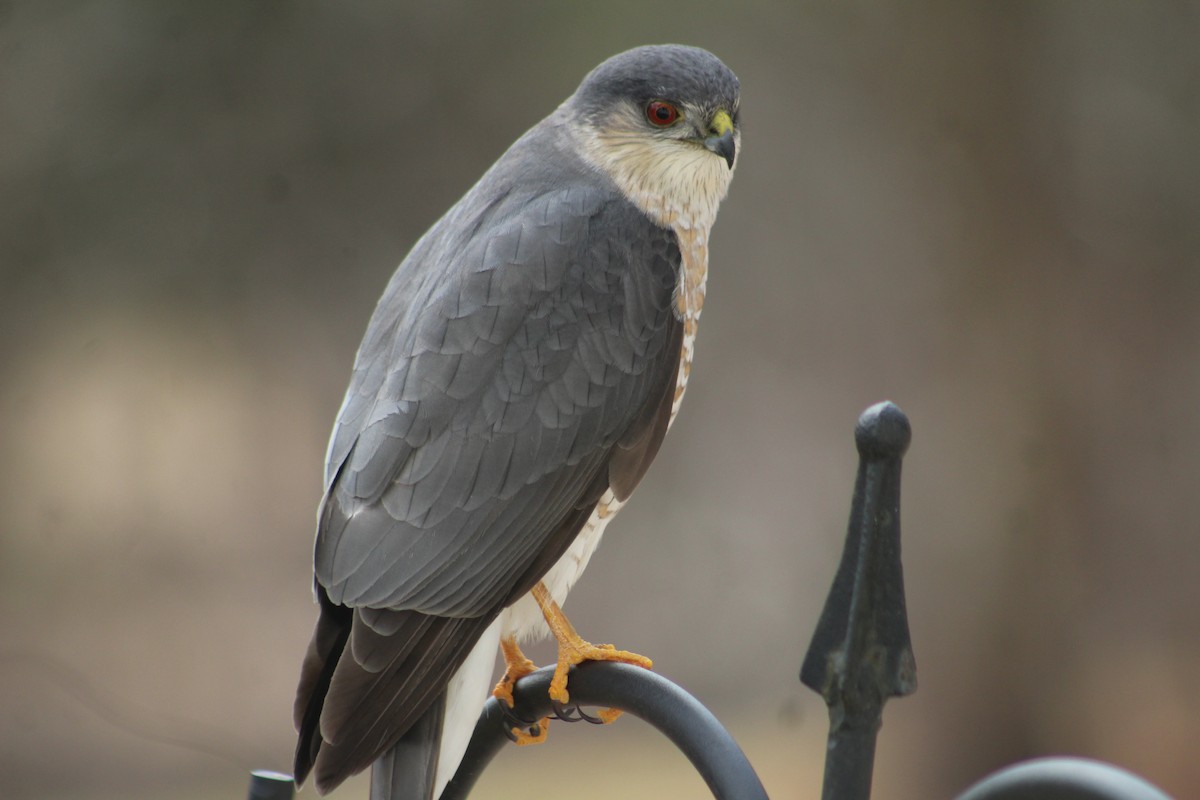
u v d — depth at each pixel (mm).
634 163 6254
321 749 4895
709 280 14734
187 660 15102
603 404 5789
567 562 5871
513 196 6121
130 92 15039
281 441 15852
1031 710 13539
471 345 5602
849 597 3328
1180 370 13789
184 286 15469
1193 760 13688
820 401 14742
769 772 14359
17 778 13828
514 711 5703
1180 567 13719
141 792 13742
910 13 13625
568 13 14742
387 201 15594
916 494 13750
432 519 5402
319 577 5359
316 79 15227
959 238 13648
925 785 13695
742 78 14414
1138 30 13719
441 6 15047
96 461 15391
